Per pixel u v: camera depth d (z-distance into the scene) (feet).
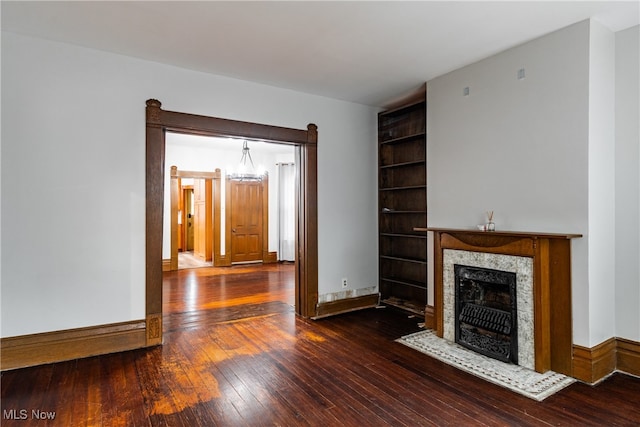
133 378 9.49
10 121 10.00
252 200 29.84
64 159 10.64
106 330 11.13
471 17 9.12
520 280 10.09
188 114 12.41
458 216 12.59
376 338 12.59
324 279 15.57
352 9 8.70
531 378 9.43
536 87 10.36
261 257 30.30
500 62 11.27
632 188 9.75
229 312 15.67
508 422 7.55
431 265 13.76
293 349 11.54
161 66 11.99
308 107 15.12
